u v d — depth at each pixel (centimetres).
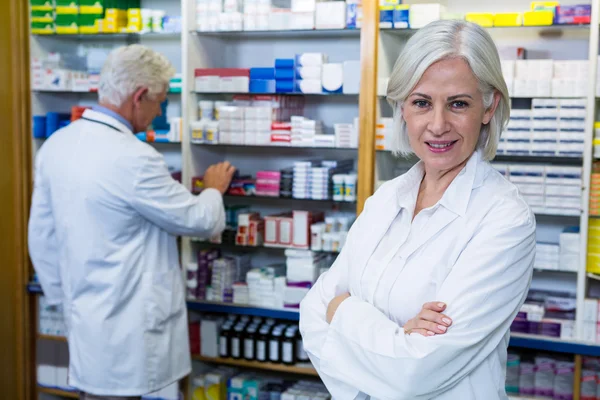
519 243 146
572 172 315
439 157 152
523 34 356
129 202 277
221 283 376
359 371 149
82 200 276
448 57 145
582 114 312
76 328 286
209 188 318
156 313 291
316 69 349
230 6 364
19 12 387
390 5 329
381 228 168
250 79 362
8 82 387
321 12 347
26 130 394
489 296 142
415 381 140
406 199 166
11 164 392
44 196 296
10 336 399
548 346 320
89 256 278
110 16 380
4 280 393
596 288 351
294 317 360
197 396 390
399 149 170
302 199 364
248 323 384
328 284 177
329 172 356
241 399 381
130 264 284
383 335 145
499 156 351
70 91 398
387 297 158
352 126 347
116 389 286
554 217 360
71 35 406
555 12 316
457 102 148
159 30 374
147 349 289
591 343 316
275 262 411
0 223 388
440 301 145
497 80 148
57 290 311
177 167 428
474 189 155
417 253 156
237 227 382
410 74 149
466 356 142
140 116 296
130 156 274
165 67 301
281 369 370
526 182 322
